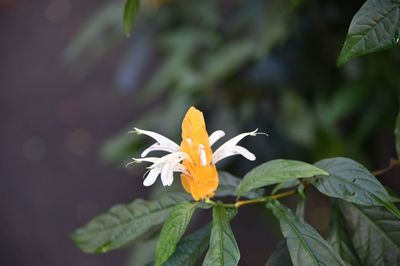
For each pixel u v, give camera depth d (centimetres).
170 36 160
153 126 153
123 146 155
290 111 131
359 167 66
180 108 142
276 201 68
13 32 301
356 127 144
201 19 160
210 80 139
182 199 73
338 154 132
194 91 140
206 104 141
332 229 71
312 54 130
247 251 187
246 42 140
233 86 140
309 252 65
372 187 65
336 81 135
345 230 70
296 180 71
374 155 144
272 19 119
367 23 63
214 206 67
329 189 66
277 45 131
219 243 65
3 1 314
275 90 135
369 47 63
